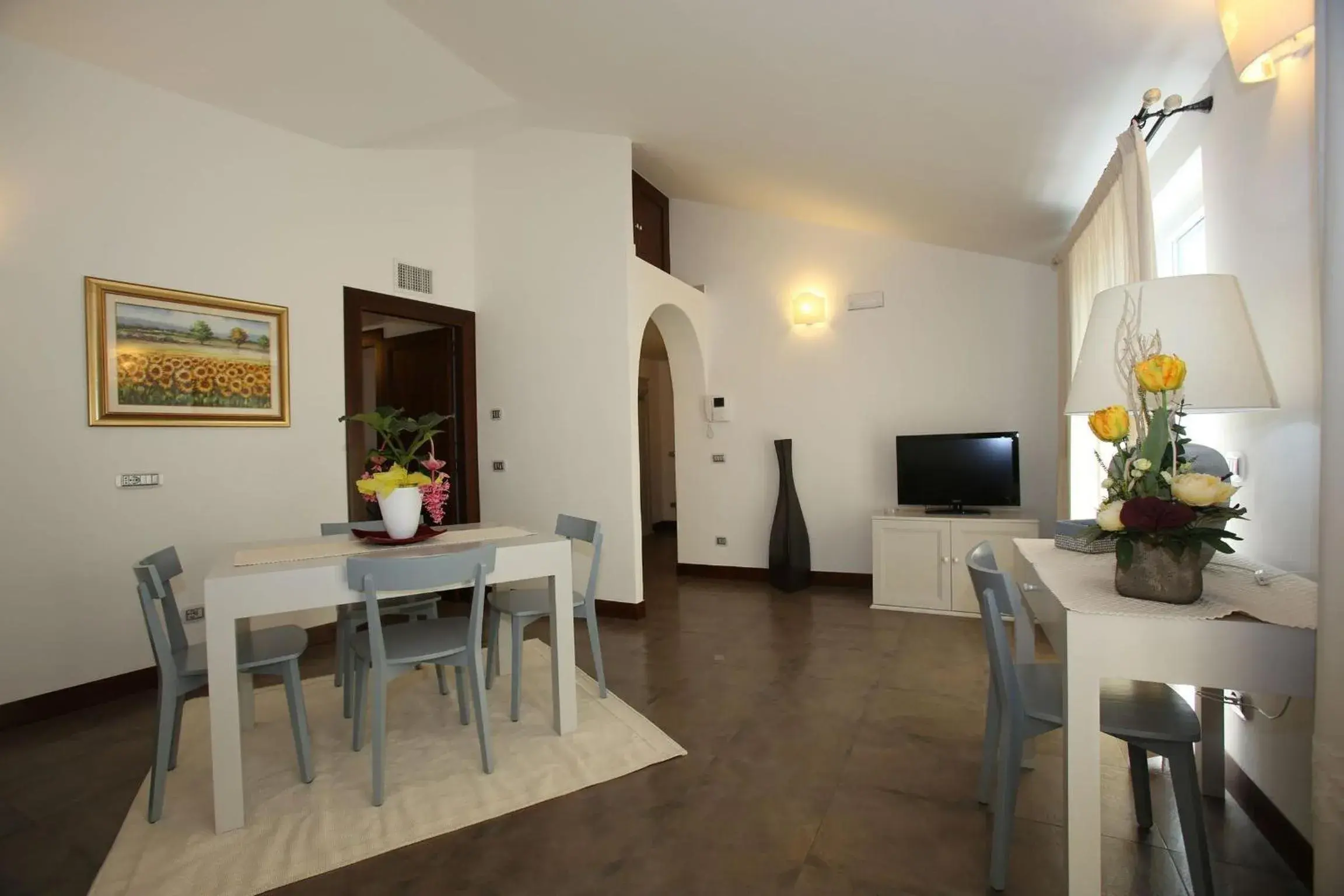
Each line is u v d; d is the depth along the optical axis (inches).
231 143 143.7
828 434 204.7
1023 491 182.1
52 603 118.0
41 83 117.6
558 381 181.6
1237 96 78.8
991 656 79.2
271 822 80.3
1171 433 60.8
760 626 161.3
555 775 90.4
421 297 179.8
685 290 206.5
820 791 84.9
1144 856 70.0
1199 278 63.9
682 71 119.6
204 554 138.0
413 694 121.8
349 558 91.0
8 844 77.6
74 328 121.0
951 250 189.5
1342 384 46.9
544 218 183.2
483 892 67.4
